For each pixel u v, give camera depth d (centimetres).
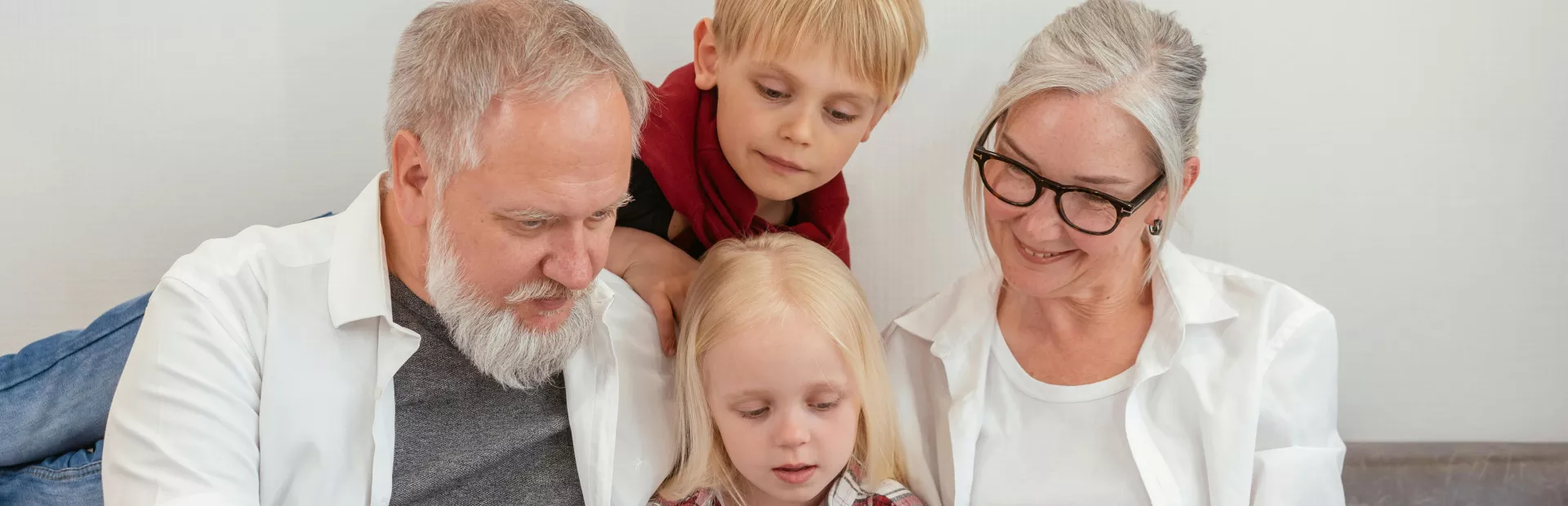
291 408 116
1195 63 117
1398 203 171
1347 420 181
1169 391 133
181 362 110
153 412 109
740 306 127
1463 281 174
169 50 157
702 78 147
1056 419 137
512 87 99
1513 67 165
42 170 159
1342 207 172
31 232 160
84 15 155
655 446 136
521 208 101
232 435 111
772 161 140
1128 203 116
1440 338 176
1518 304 174
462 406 124
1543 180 169
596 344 129
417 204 110
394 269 121
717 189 148
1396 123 168
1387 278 174
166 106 159
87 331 133
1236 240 175
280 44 159
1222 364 133
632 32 167
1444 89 166
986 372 140
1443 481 172
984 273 143
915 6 141
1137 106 112
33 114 157
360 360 120
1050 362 138
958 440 136
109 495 110
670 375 140
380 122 164
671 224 154
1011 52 167
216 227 164
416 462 122
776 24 130
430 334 121
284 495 118
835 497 137
